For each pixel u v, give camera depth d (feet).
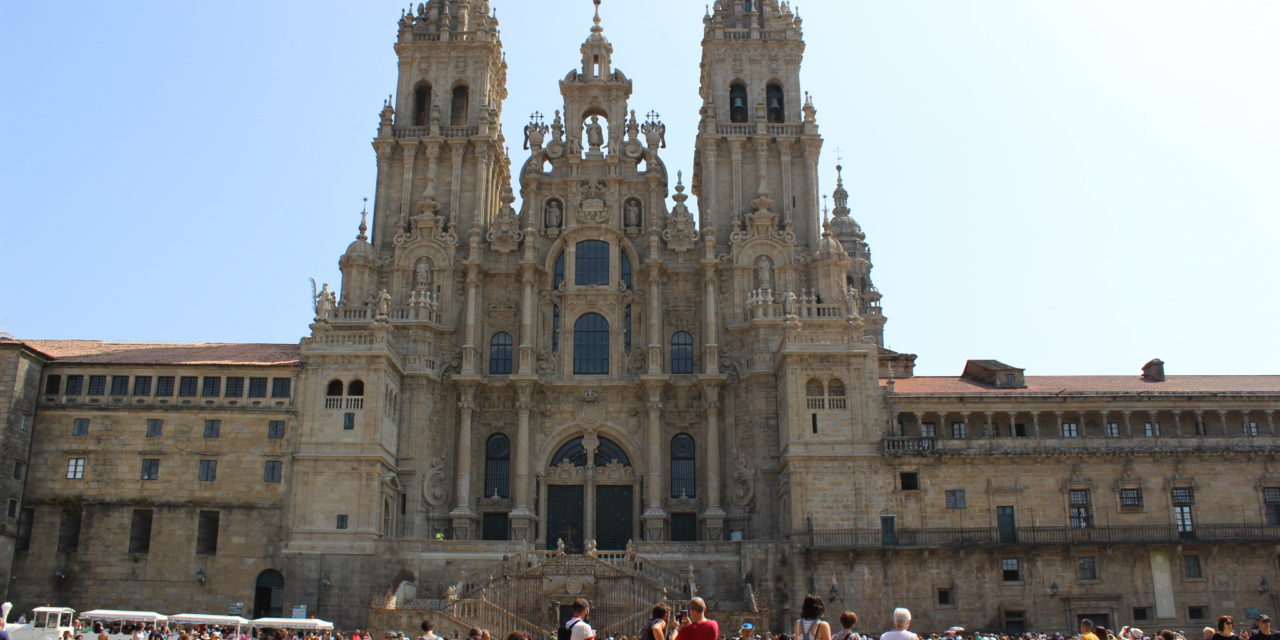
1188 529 215.92
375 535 215.31
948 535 214.69
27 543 215.92
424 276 255.70
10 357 216.74
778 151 272.51
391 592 196.13
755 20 286.05
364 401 223.71
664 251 267.39
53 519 216.74
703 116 277.23
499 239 266.98
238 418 222.89
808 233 264.72
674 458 253.03
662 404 252.21
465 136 271.28
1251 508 217.36
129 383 225.97
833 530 216.13
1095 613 209.26
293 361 227.20
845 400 225.56
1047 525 216.13
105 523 217.15
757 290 254.06
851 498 218.59
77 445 221.46
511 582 193.77
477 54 281.74
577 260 265.54
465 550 214.28
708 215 264.52
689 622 51.75
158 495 218.79
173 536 216.54
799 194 269.85
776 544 212.43
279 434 222.07
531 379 248.52
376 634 183.52
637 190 271.69
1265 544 210.59
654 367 252.01
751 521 238.48
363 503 216.95
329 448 220.43
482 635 62.75
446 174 270.87
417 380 243.19
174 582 213.87
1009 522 216.95
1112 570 211.61
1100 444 220.23
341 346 226.38
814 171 270.05
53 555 214.90
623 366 257.34
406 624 183.52
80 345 243.19
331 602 210.79
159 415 223.30
